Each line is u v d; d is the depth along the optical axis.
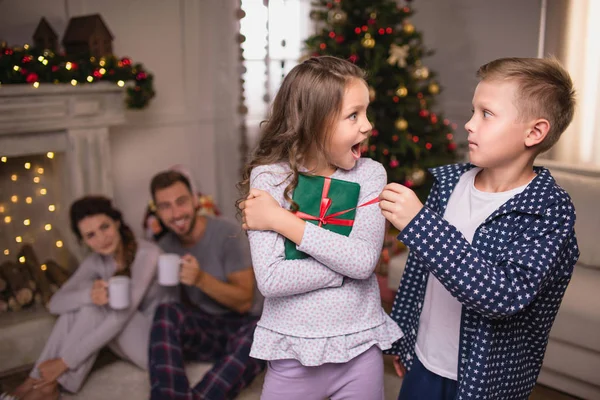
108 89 2.71
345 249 1.09
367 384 1.22
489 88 1.07
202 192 3.64
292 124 1.15
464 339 1.15
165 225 2.55
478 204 1.16
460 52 3.93
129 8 3.14
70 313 2.17
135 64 3.14
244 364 2.00
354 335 1.17
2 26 2.67
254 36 3.80
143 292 2.22
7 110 2.39
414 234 1.02
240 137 3.70
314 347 1.14
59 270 2.59
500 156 1.09
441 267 1.01
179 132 3.49
